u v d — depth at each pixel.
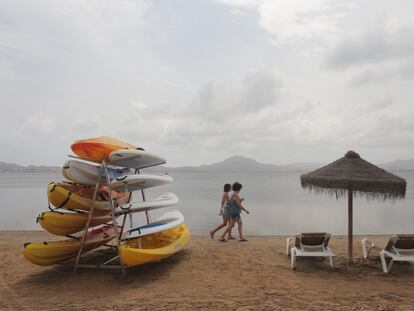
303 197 38.34
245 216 21.81
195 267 8.30
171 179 9.81
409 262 8.52
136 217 21.45
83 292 6.88
